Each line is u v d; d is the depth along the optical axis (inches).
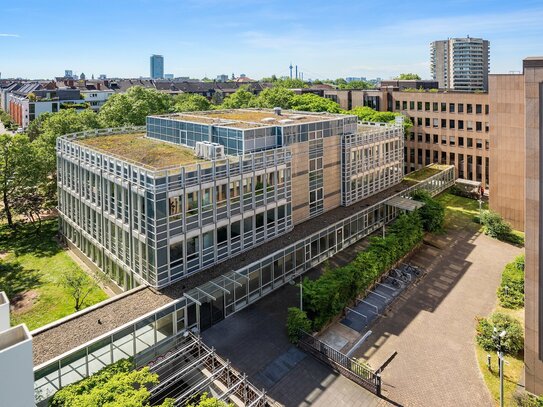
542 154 967.0
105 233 1601.9
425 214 2071.9
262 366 1179.3
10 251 1951.3
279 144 1734.7
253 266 1465.3
